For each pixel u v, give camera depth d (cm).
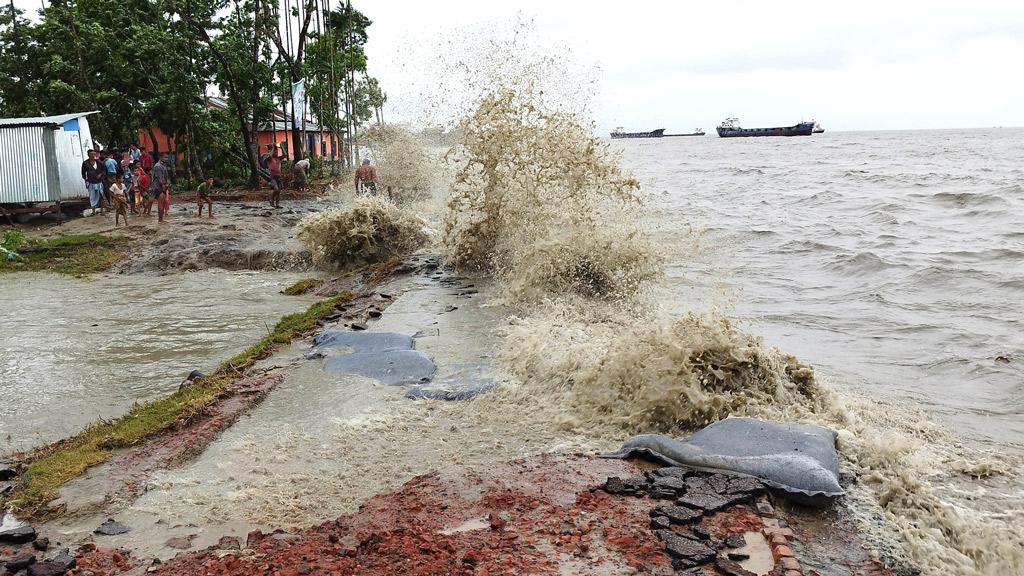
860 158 6438
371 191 2061
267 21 2833
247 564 366
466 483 465
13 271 1417
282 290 1220
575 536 389
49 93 2597
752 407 593
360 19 3566
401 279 1232
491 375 689
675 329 651
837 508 440
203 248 1493
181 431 579
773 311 1012
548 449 538
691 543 375
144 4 2700
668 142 19412
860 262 1333
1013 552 392
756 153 8725
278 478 495
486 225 1239
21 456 555
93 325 977
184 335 917
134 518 448
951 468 504
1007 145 9819
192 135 2653
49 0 2953
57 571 377
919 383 706
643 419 583
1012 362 751
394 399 640
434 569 353
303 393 664
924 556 390
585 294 1026
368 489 479
